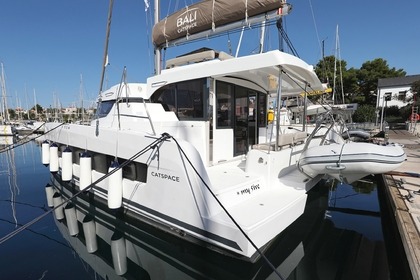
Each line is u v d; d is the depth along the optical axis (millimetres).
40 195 5949
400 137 15008
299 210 3109
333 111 4504
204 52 4328
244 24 3896
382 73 33125
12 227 4188
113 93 5309
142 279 2863
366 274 2863
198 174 2617
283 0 3436
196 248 2920
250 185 3205
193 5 4332
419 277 2238
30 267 3033
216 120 4133
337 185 6789
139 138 3447
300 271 2881
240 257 2516
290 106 10219
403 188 4766
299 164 3629
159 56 5379
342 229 4023
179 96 4344
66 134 5570
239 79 4363
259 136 5258
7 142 19484
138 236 3547
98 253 3402
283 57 3061
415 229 3027
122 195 3730
